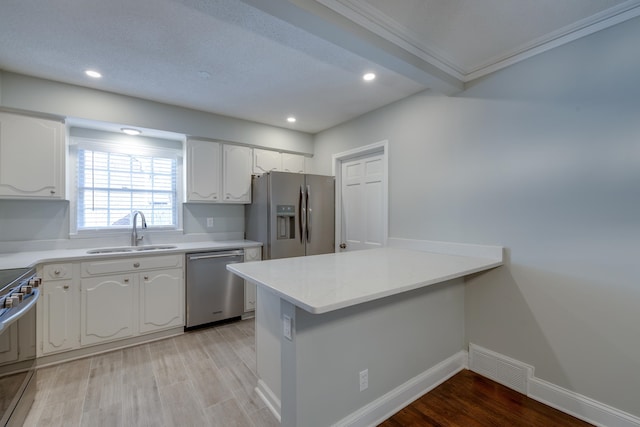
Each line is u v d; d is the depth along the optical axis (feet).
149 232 10.75
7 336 5.61
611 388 5.49
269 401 6.02
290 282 4.95
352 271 5.82
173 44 6.60
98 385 6.74
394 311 6.07
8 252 8.43
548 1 5.15
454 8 5.33
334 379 5.14
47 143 8.23
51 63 7.36
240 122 11.72
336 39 5.49
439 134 8.44
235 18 5.37
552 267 6.22
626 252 5.31
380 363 5.84
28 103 7.91
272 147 12.57
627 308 5.31
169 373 7.27
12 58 7.09
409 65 6.47
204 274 10.04
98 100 8.91
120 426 5.48
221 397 6.34
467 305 7.69
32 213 8.81
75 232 9.53
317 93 9.27
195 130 10.71
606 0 5.15
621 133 5.35
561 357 6.09
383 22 5.62
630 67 5.24
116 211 10.34
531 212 6.53
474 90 7.55
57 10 5.43
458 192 7.95
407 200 9.35
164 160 11.28
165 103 10.05
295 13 4.80
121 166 10.43
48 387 6.64
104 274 8.34
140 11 5.49
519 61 6.70
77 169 9.59
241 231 12.90
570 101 5.95
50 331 7.57
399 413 5.97
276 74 8.03
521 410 6.06
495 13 5.47
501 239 7.04
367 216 11.36
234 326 10.38
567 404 5.96
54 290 7.64
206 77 8.19
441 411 6.03
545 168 6.31
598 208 5.61
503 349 6.98
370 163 11.25
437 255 7.80
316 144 13.69
